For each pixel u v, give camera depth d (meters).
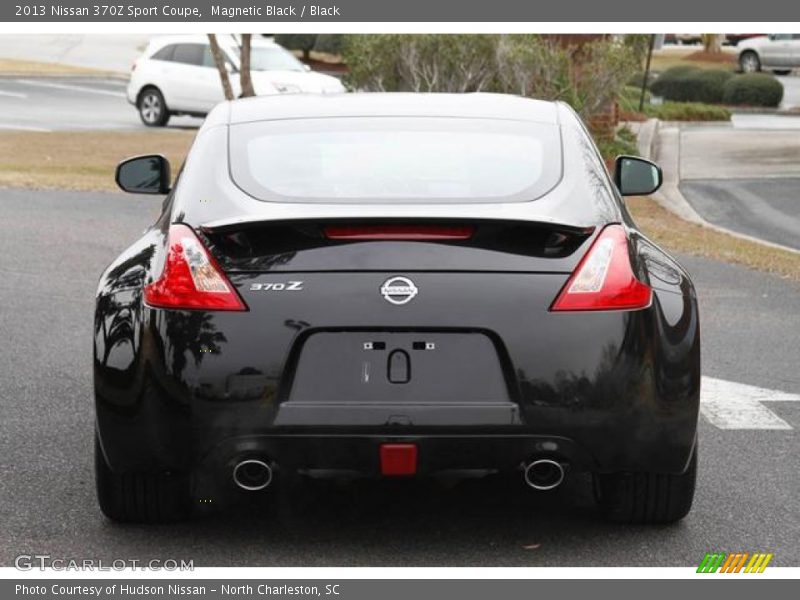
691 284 5.05
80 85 39.22
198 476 5.10
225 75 21.97
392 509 5.39
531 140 5.26
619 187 6.34
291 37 51.59
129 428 4.63
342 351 4.50
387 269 4.51
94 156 22.36
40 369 7.95
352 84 21.84
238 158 5.11
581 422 4.52
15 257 12.10
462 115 5.46
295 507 5.42
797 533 5.12
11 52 48.97
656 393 4.61
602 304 4.55
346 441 4.49
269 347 4.49
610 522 5.22
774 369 8.24
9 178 18.31
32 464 5.93
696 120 33.44
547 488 4.70
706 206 18.20
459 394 4.49
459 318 4.48
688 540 5.02
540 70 21.77
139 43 55.12
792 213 17.56
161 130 27.95
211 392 4.50
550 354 4.50
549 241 4.58
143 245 5.09
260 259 4.56
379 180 4.95
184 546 4.92
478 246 4.54
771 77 39.19
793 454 6.29
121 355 4.66
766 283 11.61
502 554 4.85
